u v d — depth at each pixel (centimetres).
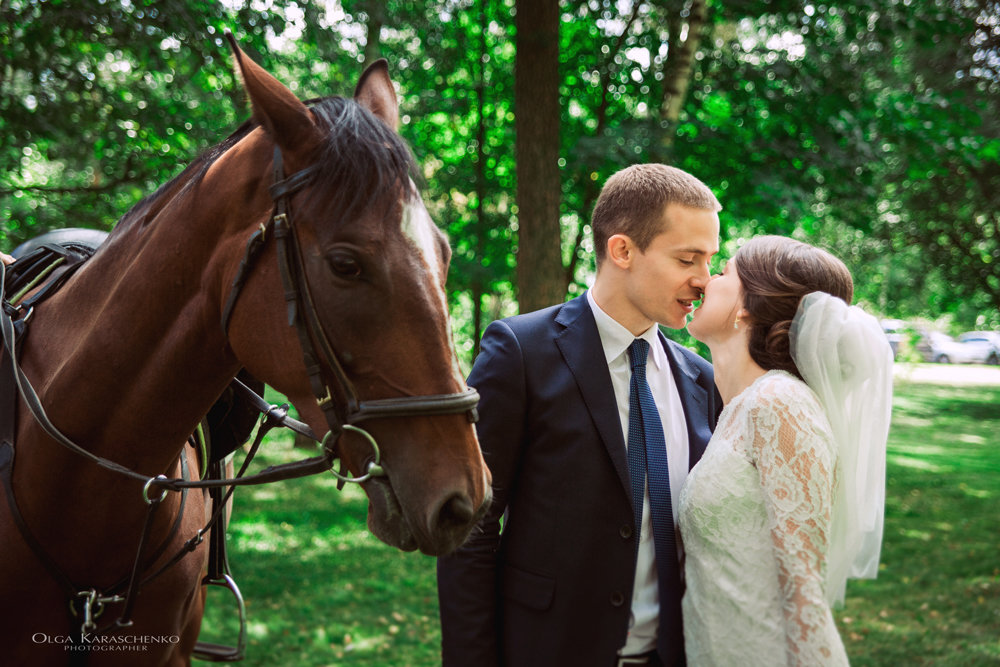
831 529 150
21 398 161
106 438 152
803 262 154
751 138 697
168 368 147
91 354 150
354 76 816
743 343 157
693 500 151
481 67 962
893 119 717
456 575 159
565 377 162
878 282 1605
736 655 143
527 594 157
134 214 162
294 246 125
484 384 163
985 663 404
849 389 147
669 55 762
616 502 157
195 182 145
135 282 148
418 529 118
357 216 120
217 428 189
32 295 181
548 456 159
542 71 544
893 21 661
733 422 152
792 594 131
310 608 472
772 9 655
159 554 165
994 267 1453
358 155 122
